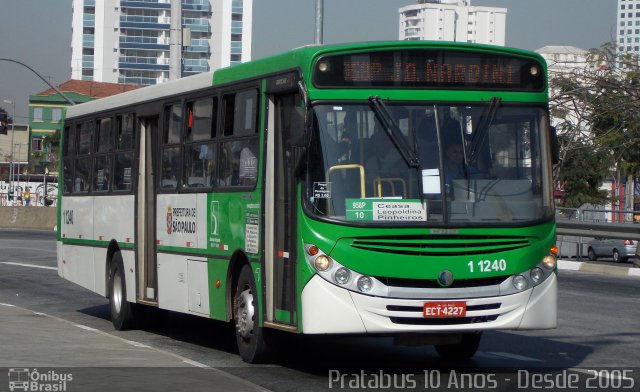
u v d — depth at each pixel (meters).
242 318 11.61
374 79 10.20
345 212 9.90
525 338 13.98
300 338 13.77
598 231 27.72
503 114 10.46
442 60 10.36
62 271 18.47
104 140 16.48
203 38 135.12
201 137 12.91
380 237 9.83
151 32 135.75
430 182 10.02
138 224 14.84
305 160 10.09
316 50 10.16
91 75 135.25
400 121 10.16
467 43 10.45
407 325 9.84
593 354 12.43
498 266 10.02
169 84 14.03
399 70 10.25
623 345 13.24
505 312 10.09
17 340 12.76
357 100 10.14
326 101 10.09
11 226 58.50
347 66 10.16
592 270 27.17
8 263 29.41
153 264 14.51
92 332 13.84
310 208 9.99
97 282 16.59
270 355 11.43
